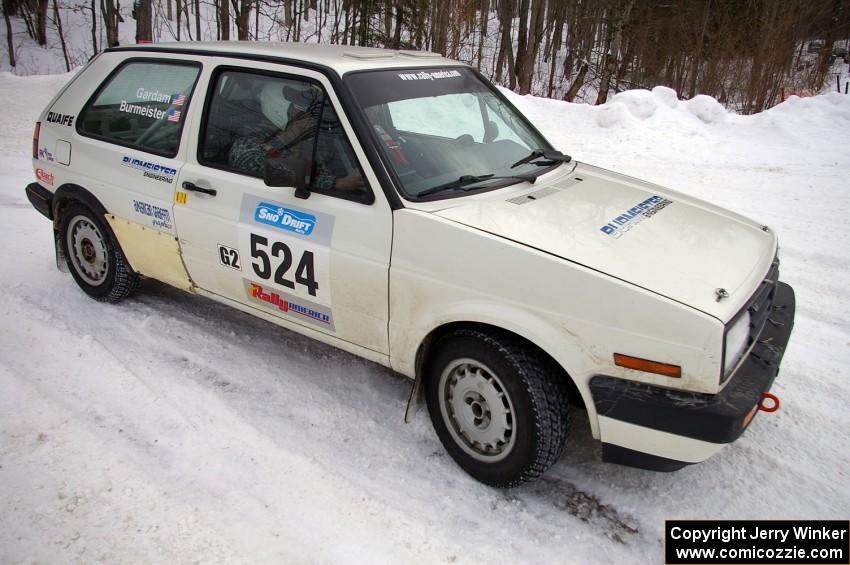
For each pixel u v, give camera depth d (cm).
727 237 310
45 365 376
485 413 288
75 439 315
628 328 247
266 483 292
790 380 384
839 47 2831
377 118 313
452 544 262
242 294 364
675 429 245
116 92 414
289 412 343
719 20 1978
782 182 820
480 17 2930
